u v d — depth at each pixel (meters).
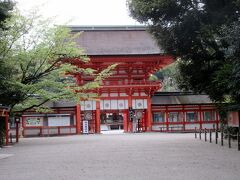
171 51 30.12
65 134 52.00
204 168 15.16
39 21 36.62
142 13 28.25
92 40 54.91
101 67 51.53
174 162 17.27
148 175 13.70
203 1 26.44
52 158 20.25
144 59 51.00
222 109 30.44
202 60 29.30
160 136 39.97
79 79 50.91
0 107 29.08
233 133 29.14
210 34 25.92
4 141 33.25
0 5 22.75
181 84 32.16
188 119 54.50
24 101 36.09
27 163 18.34
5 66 31.34
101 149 24.84
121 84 51.72
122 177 13.38
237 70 20.41
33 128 51.78
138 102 52.69
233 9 25.02
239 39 19.94
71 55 36.88
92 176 13.75
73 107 52.50
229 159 17.97
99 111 51.84
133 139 35.00
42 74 36.38
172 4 26.78
